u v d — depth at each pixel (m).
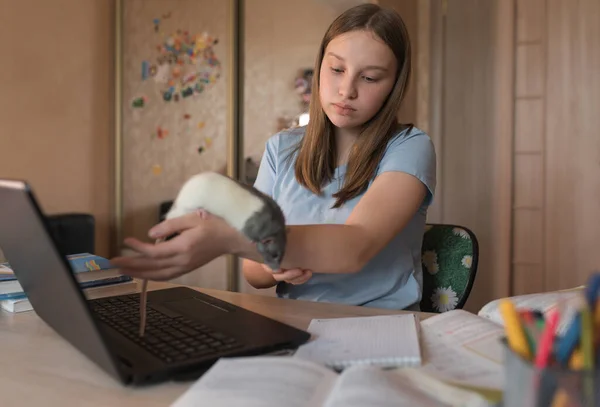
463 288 1.33
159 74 3.19
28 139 2.68
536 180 3.07
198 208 0.78
